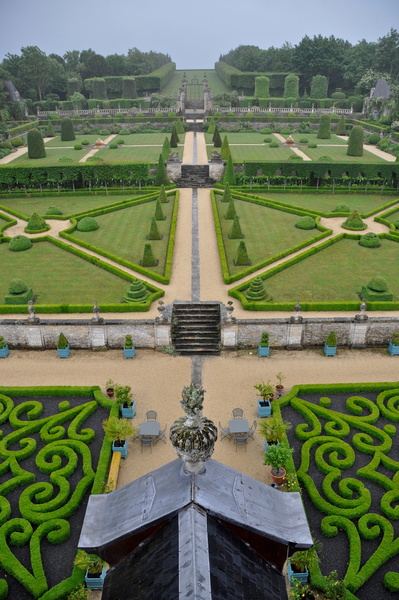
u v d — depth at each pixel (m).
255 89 156.25
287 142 110.81
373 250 57.03
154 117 135.00
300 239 59.69
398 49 152.88
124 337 39.81
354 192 80.00
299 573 21.23
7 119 133.62
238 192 77.38
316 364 38.03
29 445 29.72
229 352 39.59
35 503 26.20
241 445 30.05
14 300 44.47
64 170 80.31
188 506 8.99
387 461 28.31
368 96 146.62
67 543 24.02
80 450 29.30
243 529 9.12
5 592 21.23
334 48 164.25
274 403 32.66
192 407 9.31
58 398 34.31
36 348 40.16
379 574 22.31
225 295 45.53
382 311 42.84
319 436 30.30
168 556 8.37
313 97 156.88
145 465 28.58
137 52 198.50
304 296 46.16
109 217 68.44
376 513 25.38
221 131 130.38
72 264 53.75
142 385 35.53
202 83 184.25
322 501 25.58
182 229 62.28
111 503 10.28
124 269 51.50
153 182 82.25
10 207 74.75
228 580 8.20
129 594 8.45
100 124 134.50
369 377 36.31
